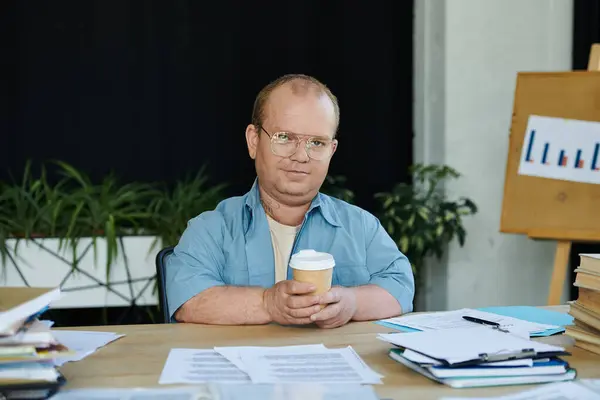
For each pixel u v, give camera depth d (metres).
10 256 3.14
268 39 4.14
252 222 1.74
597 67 2.89
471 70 3.72
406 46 4.18
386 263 1.77
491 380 1.08
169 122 4.07
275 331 1.45
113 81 4.02
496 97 3.71
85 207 3.39
